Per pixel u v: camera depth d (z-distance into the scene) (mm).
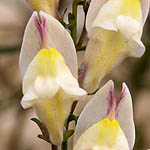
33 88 167
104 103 179
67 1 264
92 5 175
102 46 177
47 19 171
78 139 175
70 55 174
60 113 173
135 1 174
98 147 171
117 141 172
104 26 170
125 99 180
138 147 326
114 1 173
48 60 168
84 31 183
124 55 178
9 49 282
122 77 324
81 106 263
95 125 174
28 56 174
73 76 175
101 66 179
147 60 316
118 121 181
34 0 181
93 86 180
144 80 322
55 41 173
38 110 173
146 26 301
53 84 166
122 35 175
